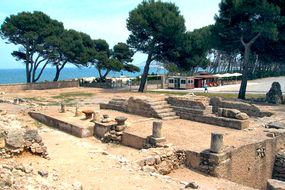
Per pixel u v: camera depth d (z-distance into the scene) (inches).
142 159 664.4
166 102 1192.8
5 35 2326.5
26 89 2235.5
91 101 1628.9
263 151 811.4
